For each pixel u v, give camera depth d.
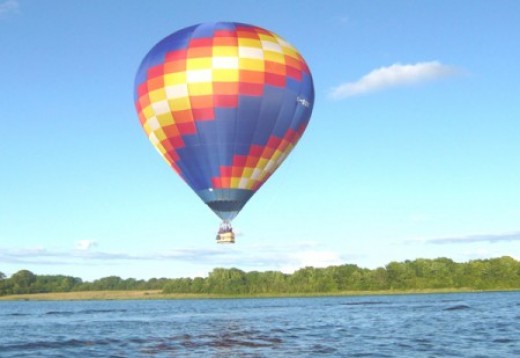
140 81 55.09
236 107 51.72
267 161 54.19
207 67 51.69
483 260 199.50
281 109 53.03
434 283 194.38
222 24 54.50
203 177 53.81
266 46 53.28
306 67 55.69
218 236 54.03
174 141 53.69
